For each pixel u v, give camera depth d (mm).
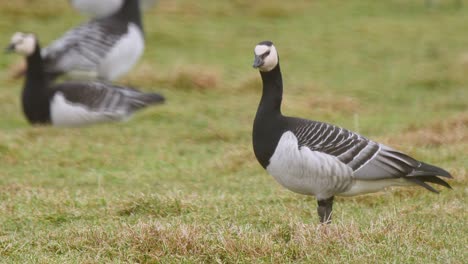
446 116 19297
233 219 10820
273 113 10203
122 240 9539
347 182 9906
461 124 16922
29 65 18219
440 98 21797
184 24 29125
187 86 22016
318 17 30969
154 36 27391
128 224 10180
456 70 24078
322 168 9742
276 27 29547
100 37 20172
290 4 32250
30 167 14742
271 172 10219
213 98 21328
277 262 9008
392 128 17969
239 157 14789
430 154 14359
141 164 14930
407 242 9375
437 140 15719
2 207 11648
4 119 19188
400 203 11719
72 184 13555
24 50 18109
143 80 22125
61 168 14711
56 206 11758
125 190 12891
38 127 17781
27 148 15672
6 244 9797
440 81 23391
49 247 9727
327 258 8977
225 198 11992
